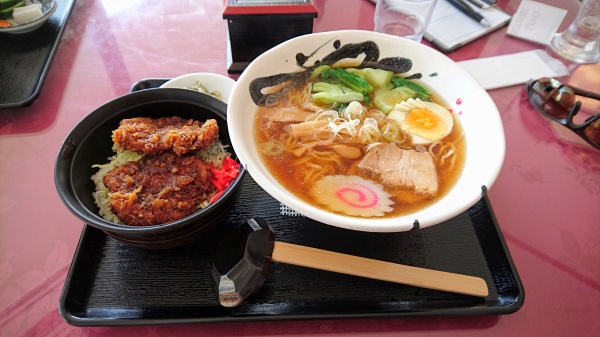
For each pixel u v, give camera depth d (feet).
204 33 1.64
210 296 0.93
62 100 1.38
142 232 0.81
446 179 1.02
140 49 1.56
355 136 1.12
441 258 1.02
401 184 1.01
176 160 1.05
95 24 1.65
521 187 1.20
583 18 1.53
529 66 1.54
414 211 0.94
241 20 1.35
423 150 1.10
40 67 1.45
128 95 1.07
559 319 0.95
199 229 0.91
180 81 1.31
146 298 0.93
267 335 0.90
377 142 1.12
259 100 1.11
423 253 1.03
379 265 0.95
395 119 1.16
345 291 0.95
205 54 1.56
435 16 1.69
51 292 0.95
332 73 1.21
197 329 0.90
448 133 1.11
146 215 0.96
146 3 1.76
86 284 0.94
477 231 1.07
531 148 1.31
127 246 1.00
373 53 1.19
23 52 1.49
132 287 0.94
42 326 0.90
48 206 1.11
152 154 1.05
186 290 0.94
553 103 1.37
